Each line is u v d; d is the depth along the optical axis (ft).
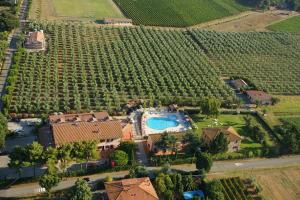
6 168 588.09
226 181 608.19
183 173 612.70
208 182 578.25
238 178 617.21
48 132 650.02
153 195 536.01
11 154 563.07
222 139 647.15
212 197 558.56
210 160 605.31
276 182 632.38
